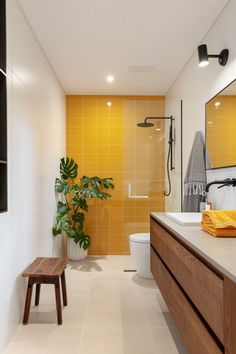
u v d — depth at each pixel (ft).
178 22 7.37
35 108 8.00
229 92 6.41
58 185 10.81
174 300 5.42
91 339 6.23
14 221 6.28
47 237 9.49
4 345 5.76
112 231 13.20
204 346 3.74
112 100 13.32
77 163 13.21
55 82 10.79
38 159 8.32
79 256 12.09
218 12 6.93
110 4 6.63
